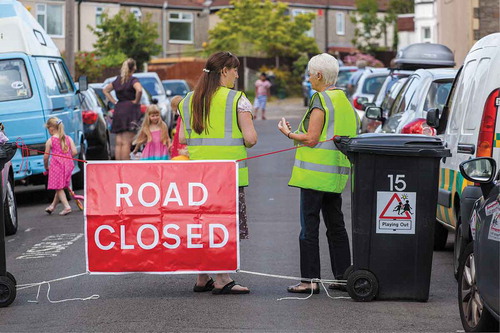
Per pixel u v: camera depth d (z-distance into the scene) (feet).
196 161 33.88
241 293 35.19
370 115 59.21
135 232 33.88
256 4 251.80
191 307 32.99
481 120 36.37
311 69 34.96
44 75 66.54
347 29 299.58
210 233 33.86
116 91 72.95
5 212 51.42
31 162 64.64
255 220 55.52
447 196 40.45
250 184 74.18
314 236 34.76
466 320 29.01
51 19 232.73
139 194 33.88
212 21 279.69
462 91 40.57
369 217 32.73
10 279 33.73
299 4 287.48
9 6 66.03
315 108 34.22
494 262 25.70
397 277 33.12
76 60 190.19
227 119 34.42
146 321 30.99
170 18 272.72
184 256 33.88
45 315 32.19
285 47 251.60
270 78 240.73
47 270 41.09
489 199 27.48
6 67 64.85
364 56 237.45
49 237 50.98
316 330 29.53
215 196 33.83
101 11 251.19
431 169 32.48
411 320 30.73
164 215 33.86
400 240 32.83
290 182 34.86
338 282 34.94
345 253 35.60
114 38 216.54
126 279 38.55
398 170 32.48
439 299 33.94
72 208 64.03
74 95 74.13
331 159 34.37
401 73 81.66
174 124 113.39
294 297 34.42
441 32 124.47
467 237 34.35
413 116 52.06
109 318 31.53
